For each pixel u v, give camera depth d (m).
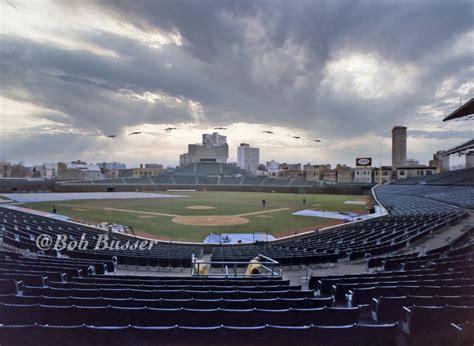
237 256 14.76
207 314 5.82
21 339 5.06
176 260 13.66
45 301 6.59
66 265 11.22
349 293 7.56
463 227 21.30
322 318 5.83
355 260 14.40
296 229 26.94
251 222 30.45
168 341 5.02
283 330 4.96
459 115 38.88
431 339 5.31
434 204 38.38
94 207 42.69
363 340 5.04
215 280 9.97
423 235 18.03
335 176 105.81
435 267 9.99
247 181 99.62
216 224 29.12
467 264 10.30
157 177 98.81
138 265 13.99
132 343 5.01
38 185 75.94
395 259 11.62
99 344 5.02
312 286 9.43
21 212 35.78
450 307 5.45
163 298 7.37
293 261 13.52
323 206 46.38
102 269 11.86
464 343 5.11
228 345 5.00
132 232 23.92
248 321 5.81
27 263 11.30
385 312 6.37
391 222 25.00
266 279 10.56
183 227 27.31
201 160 122.94
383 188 70.38
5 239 17.41
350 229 23.95
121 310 5.86
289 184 93.12
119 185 83.94
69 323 5.88
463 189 45.03
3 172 101.19
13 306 5.91
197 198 60.53
